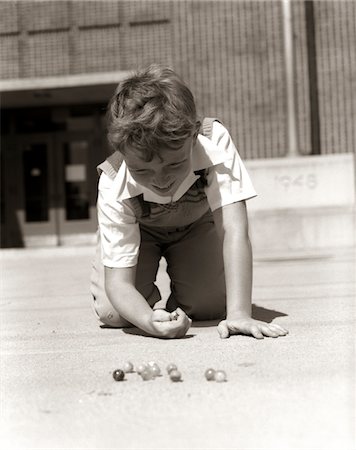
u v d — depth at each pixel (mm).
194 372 1808
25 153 14141
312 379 1664
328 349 2045
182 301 2801
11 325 3094
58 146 14039
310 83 12602
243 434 1266
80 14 13328
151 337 2457
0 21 13547
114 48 13242
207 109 13008
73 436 1314
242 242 2398
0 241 14078
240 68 12898
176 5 13031
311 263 6465
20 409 1537
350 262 6402
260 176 9367
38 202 14062
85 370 1938
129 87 2010
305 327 2506
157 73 2043
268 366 1835
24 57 13508
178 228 2742
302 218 9289
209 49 12953
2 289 5297
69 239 13961
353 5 12664
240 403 1477
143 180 2072
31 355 2242
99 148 13922
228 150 2465
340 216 9203
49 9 13414
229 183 2408
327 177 9258
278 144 12797
